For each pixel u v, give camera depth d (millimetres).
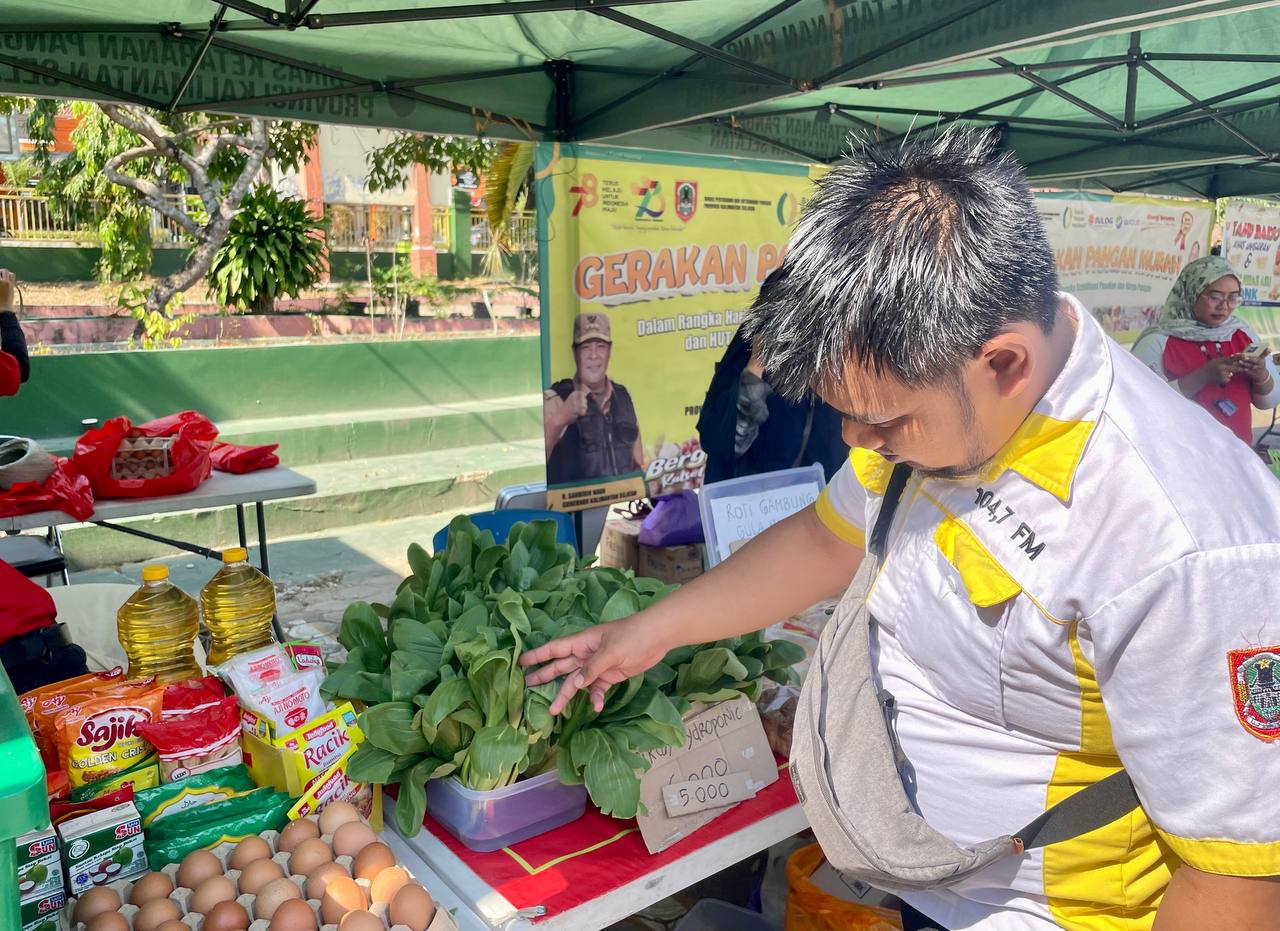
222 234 8945
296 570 5922
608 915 1352
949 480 1024
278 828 1375
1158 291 4949
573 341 2865
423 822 1534
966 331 784
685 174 2998
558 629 1536
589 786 1391
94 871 1248
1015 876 1079
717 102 2611
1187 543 819
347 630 1609
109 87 2438
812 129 3555
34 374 7422
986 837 1082
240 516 3941
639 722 1500
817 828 1236
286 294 11023
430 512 7418
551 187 2752
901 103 3658
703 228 3074
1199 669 812
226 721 1443
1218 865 820
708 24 2576
